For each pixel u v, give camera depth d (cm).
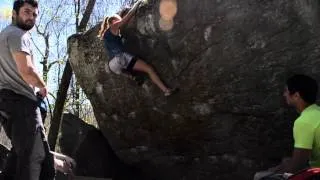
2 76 474
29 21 478
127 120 680
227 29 534
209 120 610
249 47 534
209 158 645
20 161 466
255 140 605
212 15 537
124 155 720
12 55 465
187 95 596
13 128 468
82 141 744
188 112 614
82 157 737
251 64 543
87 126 762
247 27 525
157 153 687
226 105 589
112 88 662
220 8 532
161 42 578
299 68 532
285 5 506
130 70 601
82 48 674
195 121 619
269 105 568
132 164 721
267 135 597
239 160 623
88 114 1201
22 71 457
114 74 646
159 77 595
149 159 699
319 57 521
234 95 575
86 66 679
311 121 412
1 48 469
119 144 716
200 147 645
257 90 562
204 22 544
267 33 521
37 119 477
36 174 471
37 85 467
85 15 1105
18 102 468
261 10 516
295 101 439
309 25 507
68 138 770
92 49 664
